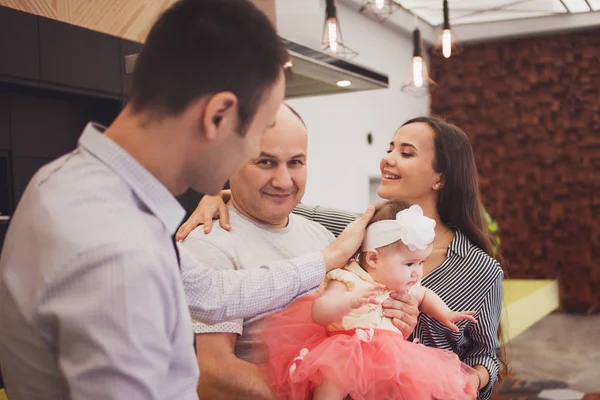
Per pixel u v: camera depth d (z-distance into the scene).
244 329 1.43
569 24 6.83
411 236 1.37
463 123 7.53
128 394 0.76
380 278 1.42
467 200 1.83
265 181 1.42
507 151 7.34
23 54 2.70
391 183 1.83
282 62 0.94
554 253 7.18
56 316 0.76
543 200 7.21
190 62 0.85
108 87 3.09
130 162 0.87
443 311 1.50
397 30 6.81
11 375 0.88
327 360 1.24
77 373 0.75
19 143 2.97
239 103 0.89
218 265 1.37
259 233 1.49
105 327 0.75
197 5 0.88
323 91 3.76
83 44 2.96
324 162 5.48
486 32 7.23
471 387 1.43
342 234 1.44
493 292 1.71
